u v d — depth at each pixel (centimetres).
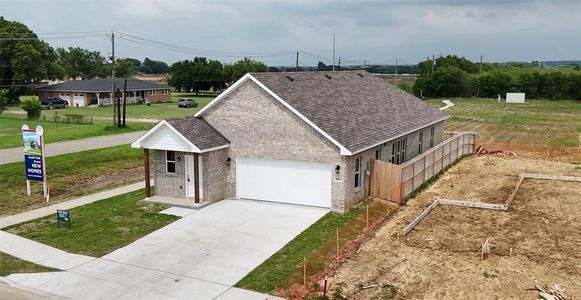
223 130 2456
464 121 6431
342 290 1455
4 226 2062
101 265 1661
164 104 9275
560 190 2723
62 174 3111
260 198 2436
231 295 1435
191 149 2250
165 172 2455
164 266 1648
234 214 2216
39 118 6294
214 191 2402
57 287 1499
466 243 1864
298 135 2298
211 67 12062
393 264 1653
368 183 2514
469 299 1404
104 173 3247
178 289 1477
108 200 2473
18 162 3206
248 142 2408
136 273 1595
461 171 3284
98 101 8638
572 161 3675
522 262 1672
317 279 1532
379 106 3184
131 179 3067
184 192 2430
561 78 10138
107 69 16062
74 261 1694
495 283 1505
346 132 2369
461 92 11125
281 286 1490
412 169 2616
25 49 9275
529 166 3462
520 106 8662
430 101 9944
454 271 1596
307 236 1923
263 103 2350
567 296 1417
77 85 8981
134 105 8969
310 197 2328
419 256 1728
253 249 1792
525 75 10569
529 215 2242
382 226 2086
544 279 1534
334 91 2950
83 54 17925
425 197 2578
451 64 14038
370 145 2394
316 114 2383
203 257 1722
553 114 7256
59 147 3950
